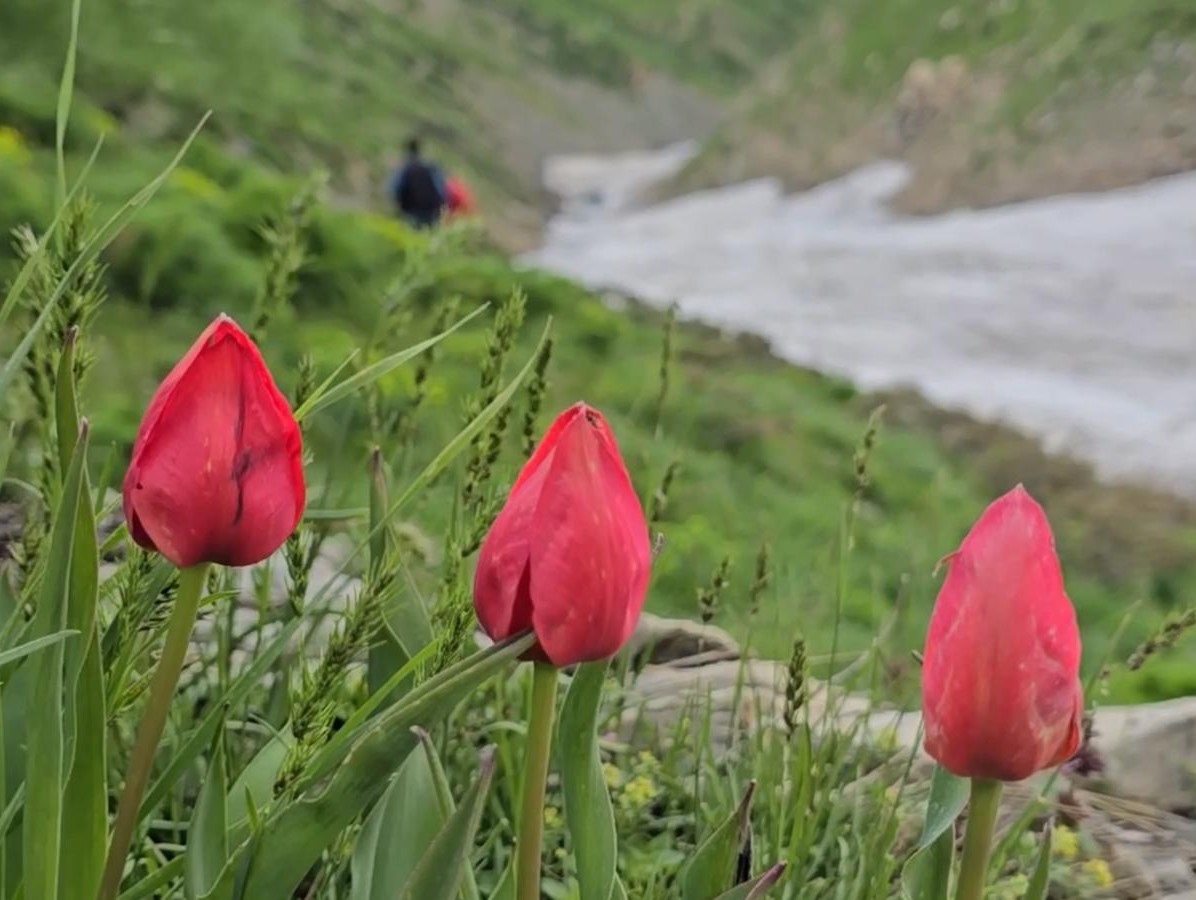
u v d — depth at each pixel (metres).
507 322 1.95
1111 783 2.95
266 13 32.16
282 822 1.27
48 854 1.23
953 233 34.62
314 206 2.12
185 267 9.82
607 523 1.18
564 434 1.18
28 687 1.45
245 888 1.27
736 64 79.56
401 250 12.52
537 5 73.25
